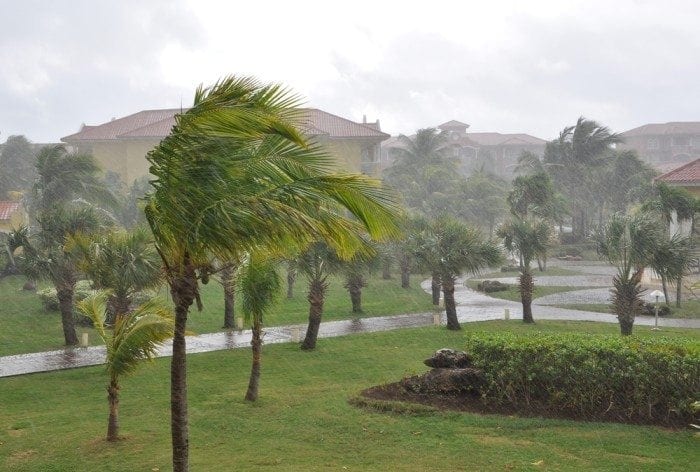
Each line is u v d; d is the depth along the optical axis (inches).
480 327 1075.3
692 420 498.0
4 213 1776.6
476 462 422.6
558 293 1600.6
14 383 719.1
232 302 1071.6
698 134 4945.9
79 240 797.2
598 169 2829.7
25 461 451.8
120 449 473.4
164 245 320.2
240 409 570.6
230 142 294.0
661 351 506.0
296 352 862.5
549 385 532.4
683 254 942.4
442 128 5398.6
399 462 426.3
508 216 2667.3
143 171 2746.1
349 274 922.1
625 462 414.6
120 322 491.2
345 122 2625.5
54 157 1289.4
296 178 327.9
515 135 5339.6
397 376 707.4
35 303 1268.5
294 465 424.8
